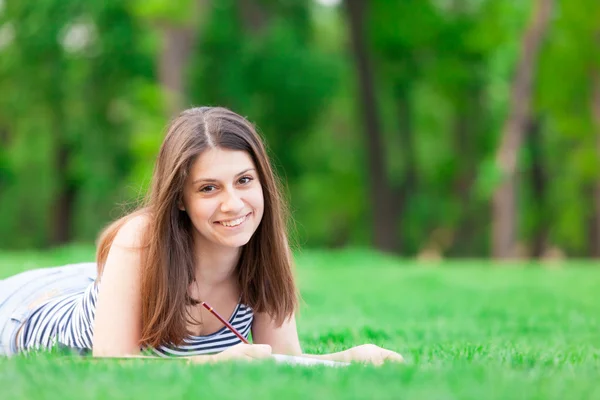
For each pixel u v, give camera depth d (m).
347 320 8.38
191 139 4.31
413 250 43.88
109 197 41.66
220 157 4.31
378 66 38.31
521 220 42.66
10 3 35.09
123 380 3.41
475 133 40.59
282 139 37.66
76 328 4.67
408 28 36.34
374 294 12.12
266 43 35.59
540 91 35.59
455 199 42.56
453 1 37.84
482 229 43.25
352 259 21.95
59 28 34.25
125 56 34.53
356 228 46.56
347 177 44.69
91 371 3.60
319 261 20.98
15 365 3.81
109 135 36.50
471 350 5.43
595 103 35.06
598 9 33.25
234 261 4.62
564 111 36.41
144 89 30.66
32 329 4.98
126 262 4.41
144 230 4.46
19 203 45.53
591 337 7.01
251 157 4.43
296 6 38.19
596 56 34.25
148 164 30.20
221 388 3.25
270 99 36.25
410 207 42.34
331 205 45.59
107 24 34.09
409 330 7.32
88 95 36.06
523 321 8.52
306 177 44.09
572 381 3.75
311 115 37.00
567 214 44.28
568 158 41.03
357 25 35.66
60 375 3.55
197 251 4.52
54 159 40.84
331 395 3.18
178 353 4.53
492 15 33.88
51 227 43.56
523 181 43.00
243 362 3.73
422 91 41.66
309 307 9.69
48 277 5.30
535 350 5.76
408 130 40.66
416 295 12.05
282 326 4.97
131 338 4.37
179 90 30.78
